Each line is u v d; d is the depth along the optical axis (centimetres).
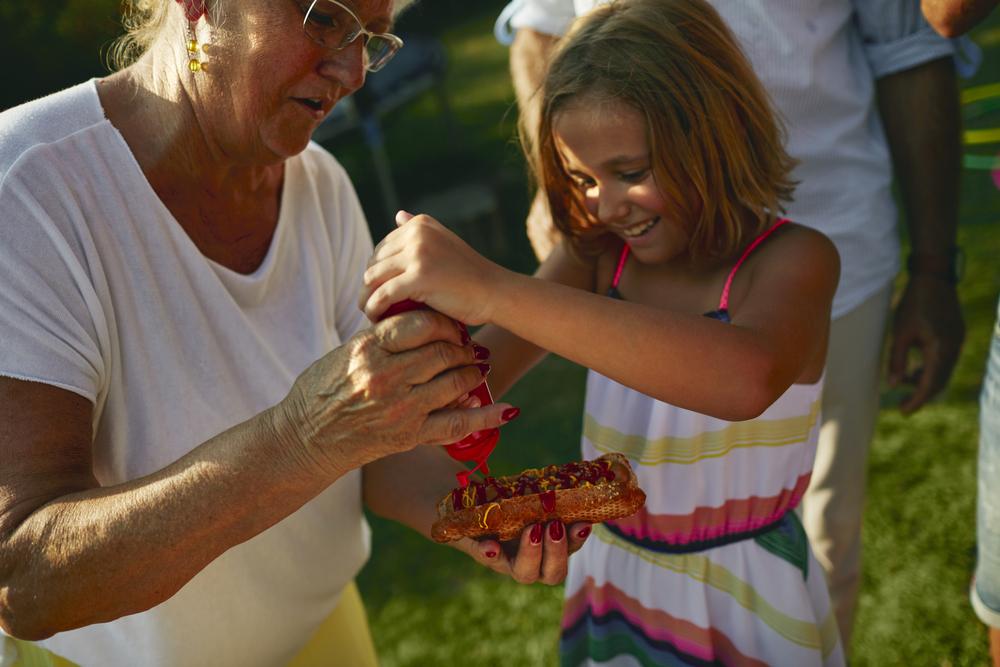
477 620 292
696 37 142
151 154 130
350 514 160
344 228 161
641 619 164
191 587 137
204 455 112
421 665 278
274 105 124
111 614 116
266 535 144
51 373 116
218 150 130
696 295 152
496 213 559
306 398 108
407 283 107
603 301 115
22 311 116
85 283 121
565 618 178
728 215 142
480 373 110
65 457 117
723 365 118
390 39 132
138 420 131
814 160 204
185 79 125
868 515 297
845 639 231
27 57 570
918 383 223
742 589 155
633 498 127
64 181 122
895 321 223
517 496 127
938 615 255
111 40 140
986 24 756
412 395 105
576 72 139
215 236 138
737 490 152
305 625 155
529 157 178
